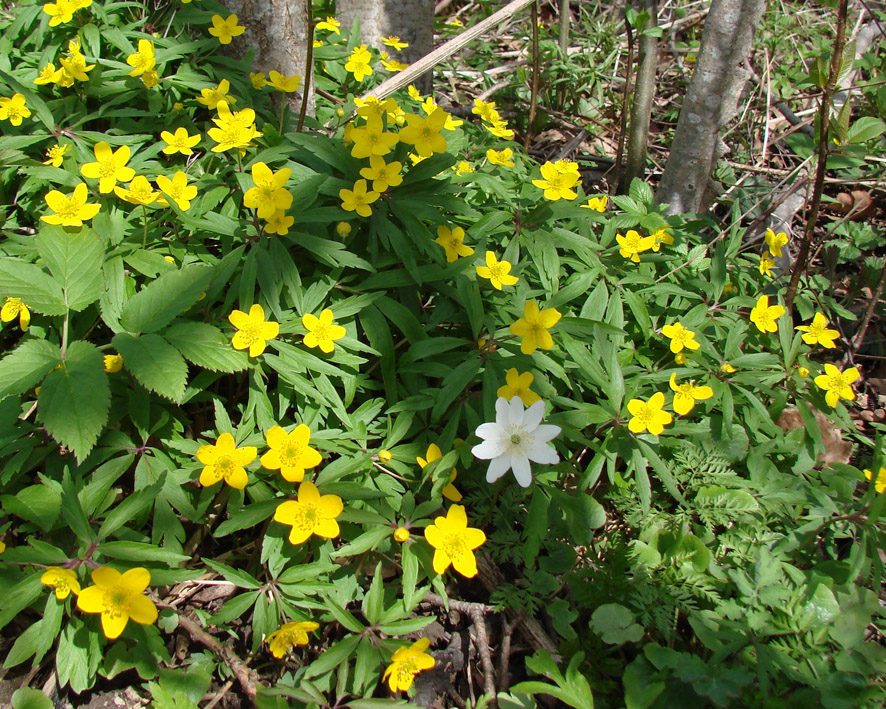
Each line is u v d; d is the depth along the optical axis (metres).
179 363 0.32
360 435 0.36
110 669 0.31
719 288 0.45
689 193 0.58
